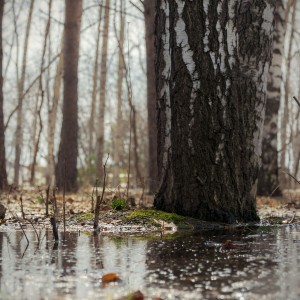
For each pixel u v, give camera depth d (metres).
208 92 6.55
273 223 6.88
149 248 4.76
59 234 5.86
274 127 15.12
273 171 14.98
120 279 3.44
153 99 15.34
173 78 6.71
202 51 6.59
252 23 7.10
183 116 6.64
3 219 7.16
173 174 6.80
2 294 3.07
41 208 9.10
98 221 6.53
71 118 18.31
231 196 6.67
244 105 7.01
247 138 6.99
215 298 2.95
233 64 6.65
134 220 6.56
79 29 18.80
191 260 4.12
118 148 24.36
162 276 3.53
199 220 6.55
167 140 6.85
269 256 4.30
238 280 3.39
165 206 6.92
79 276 3.54
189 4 6.64
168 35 6.82
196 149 6.61
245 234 5.80
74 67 18.62
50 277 3.51
